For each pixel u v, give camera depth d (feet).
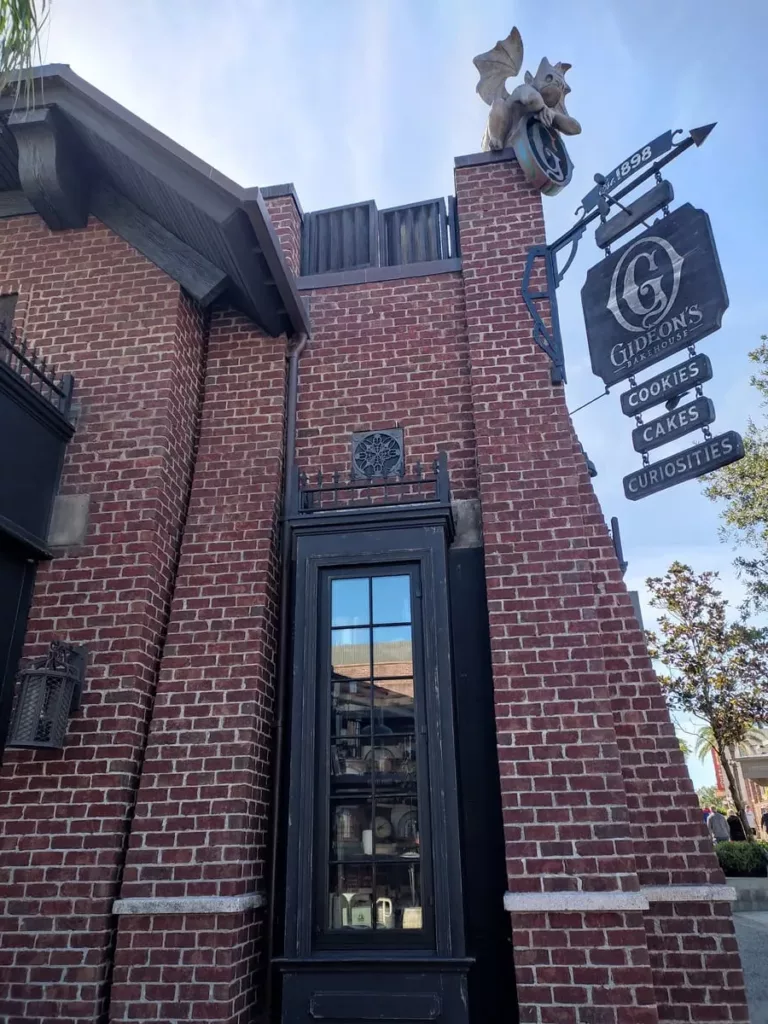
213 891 14.24
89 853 14.55
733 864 36.45
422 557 16.80
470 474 18.95
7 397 16.38
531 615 16.02
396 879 14.65
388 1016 13.42
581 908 13.38
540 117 21.39
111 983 14.02
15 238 21.40
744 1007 13.24
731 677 49.14
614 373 16.29
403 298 21.43
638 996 12.80
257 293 19.39
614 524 19.56
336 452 19.86
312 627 16.55
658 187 16.19
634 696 15.83
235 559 17.58
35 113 19.47
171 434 18.48
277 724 17.07
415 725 15.51
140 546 16.92
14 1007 13.60
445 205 23.00
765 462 48.65
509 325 19.40
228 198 17.69
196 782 15.24
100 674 15.88
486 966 14.57
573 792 14.33
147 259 20.31
